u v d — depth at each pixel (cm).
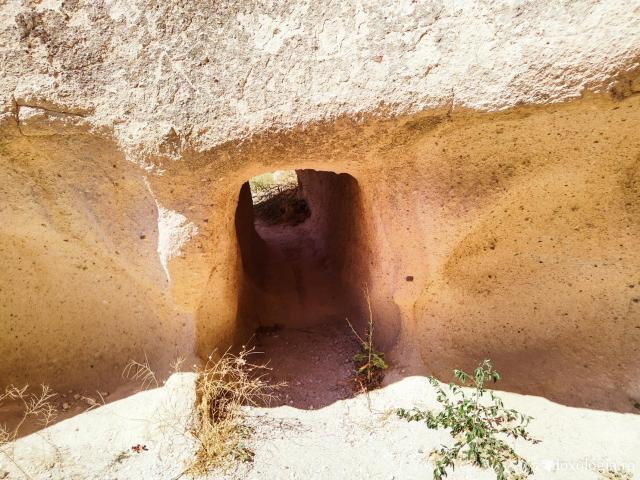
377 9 138
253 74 141
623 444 165
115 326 207
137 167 148
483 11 131
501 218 180
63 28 136
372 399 197
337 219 310
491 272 198
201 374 188
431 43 136
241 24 140
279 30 140
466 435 166
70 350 211
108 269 193
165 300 185
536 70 129
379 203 186
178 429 177
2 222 170
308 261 348
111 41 138
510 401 186
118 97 140
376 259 222
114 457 172
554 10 125
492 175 164
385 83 140
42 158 153
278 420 189
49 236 179
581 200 176
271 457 170
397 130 150
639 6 116
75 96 139
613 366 187
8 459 172
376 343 229
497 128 148
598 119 145
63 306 205
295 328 259
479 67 133
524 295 200
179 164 145
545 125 147
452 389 179
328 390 207
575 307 197
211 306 196
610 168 164
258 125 144
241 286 247
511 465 157
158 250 166
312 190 409
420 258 185
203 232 160
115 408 193
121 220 168
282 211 504
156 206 158
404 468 162
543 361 197
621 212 176
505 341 204
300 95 142
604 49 122
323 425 187
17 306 203
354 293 263
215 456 167
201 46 139
